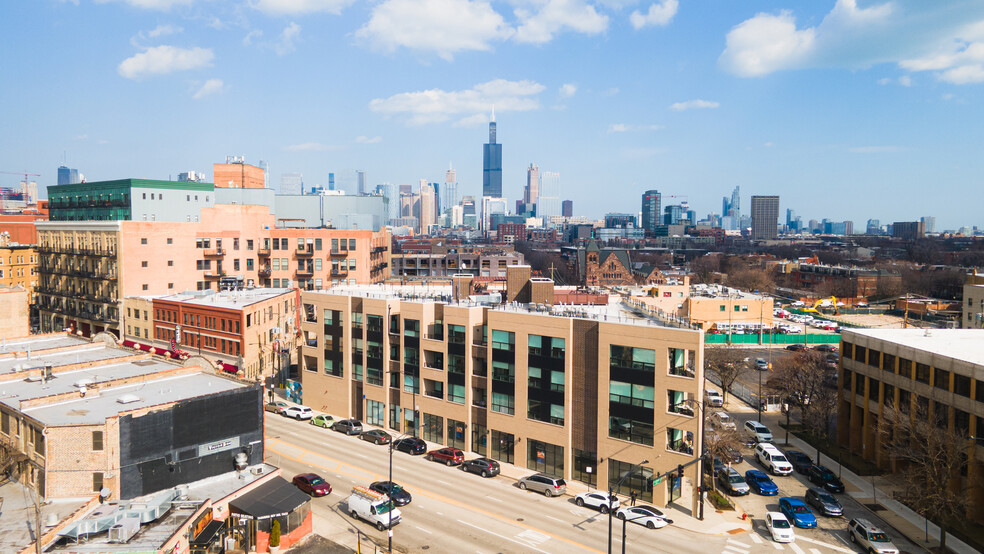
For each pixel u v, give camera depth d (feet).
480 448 221.46
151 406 149.69
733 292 512.63
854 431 234.17
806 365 293.64
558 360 199.41
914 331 237.66
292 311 365.81
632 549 154.20
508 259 606.14
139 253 364.38
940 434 177.37
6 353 214.48
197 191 439.22
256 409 173.17
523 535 161.38
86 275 379.76
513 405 211.20
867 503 190.29
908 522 177.47
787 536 160.66
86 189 449.89
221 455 164.86
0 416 162.71
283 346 344.08
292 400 294.25
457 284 260.01
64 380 186.70
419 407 237.25
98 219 439.22
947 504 164.25
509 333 210.79
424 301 246.27
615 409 187.73
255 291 368.27
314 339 280.10
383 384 247.70
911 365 202.08
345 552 151.94
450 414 227.81
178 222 382.63
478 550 153.38
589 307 242.17
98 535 129.90
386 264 522.88
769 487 196.34
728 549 155.84
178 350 315.99
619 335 185.57
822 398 253.65
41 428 144.36
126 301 353.72
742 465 226.17
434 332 235.81
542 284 246.06
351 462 214.28
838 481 199.11
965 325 386.93
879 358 219.41
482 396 224.12
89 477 143.95
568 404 197.16
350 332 258.78
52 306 419.74
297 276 427.33
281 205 565.94
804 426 268.82
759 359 393.91
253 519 150.51
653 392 180.34
